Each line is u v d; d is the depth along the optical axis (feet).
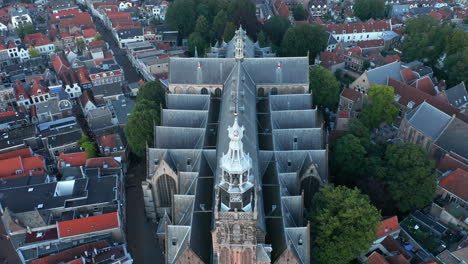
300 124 346.13
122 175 380.78
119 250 283.38
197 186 269.85
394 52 605.73
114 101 489.67
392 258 272.51
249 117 310.65
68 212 317.42
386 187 319.47
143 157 422.82
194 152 310.86
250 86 367.25
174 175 306.35
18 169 376.89
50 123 461.78
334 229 260.42
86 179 343.26
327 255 257.96
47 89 520.83
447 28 532.73
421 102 421.18
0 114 466.70
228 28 606.14
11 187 343.05
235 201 190.70
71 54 620.08
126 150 408.67
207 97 375.45
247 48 461.37
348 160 337.72
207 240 247.91
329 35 631.97
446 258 270.87
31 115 483.10
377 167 321.73
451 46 515.09
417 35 556.10
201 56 633.61
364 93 462.60
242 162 187.11
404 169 316.19
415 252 288.92
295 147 325.01
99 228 298.97
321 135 322.96
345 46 612.70
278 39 650.84
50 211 312.71
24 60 653.71
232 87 336.90
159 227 302.04
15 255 290.76
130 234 327.06
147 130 381.60
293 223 262.06
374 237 256.93
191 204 268.62
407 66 517.55
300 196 261.85
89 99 490.90
